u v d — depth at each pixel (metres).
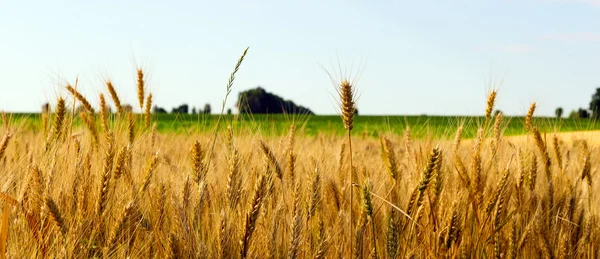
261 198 3.19
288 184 4.48
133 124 5.66
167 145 6.50
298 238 3.34
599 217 5.10
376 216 4.21
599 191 5.91
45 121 5.32
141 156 5.36
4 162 4.96
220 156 5.08
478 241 4.16
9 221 3.80
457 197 4.04
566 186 5.19
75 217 3.75
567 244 4.40
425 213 4.38
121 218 3.68
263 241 3.62
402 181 4.80
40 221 3.73
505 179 4.20
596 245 4.71
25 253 3.54
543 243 4.34
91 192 4.04
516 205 4.82
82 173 4.14
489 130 5.25
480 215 4.30
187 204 3.62
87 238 3.77
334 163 5.59
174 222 3.61
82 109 5.59
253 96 55.69
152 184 4.52
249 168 4.66
